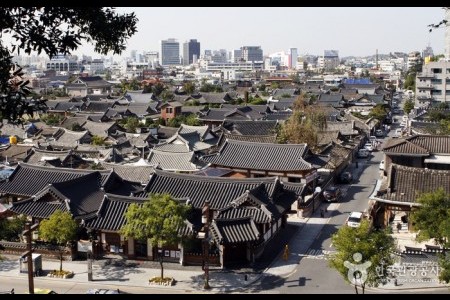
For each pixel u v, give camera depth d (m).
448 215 34.69
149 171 61.22
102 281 37.91
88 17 14.66
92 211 44.56
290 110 128.88
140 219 36.56
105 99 161.25
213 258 40.56
